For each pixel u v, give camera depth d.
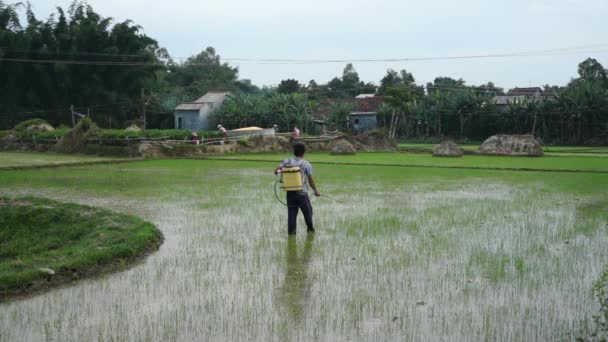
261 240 9.31
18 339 5.06
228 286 6.70
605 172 22.56
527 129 57.88
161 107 65.75
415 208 12.78
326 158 33.44
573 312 5.76
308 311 5.80
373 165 27.00
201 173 22.30
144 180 19.25
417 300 6.16
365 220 11.18
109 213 11.76
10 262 7.69
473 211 12.31
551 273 7.22
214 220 11.25
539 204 13.41
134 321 5.52
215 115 61.62
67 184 17.86
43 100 55.38
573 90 55.44
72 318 5.61
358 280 6.94
